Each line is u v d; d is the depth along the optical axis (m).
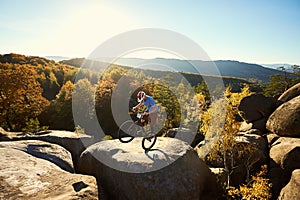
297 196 7.69
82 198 4.88
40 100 29.34
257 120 16.98
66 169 7.43
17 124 28.66
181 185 6.94
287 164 11.09
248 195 9.13
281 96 17.27
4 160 6.04
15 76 26.95
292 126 12.85
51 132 14.61
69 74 54.97
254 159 12.24
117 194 7.09
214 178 8.87
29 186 5.09
